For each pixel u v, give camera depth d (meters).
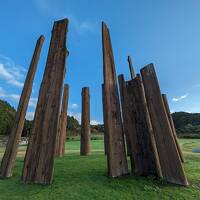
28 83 7.02
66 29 6.78
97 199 4.18
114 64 6.79
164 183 5.00
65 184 5.07
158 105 5.51
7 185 5.25
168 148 5.16
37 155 5.68
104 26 6.96
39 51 7.41
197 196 4.32
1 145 22.28
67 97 11.49
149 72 5.85
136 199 4.20
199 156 9.90
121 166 5.74
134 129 6.09
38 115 6.15
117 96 6.45
